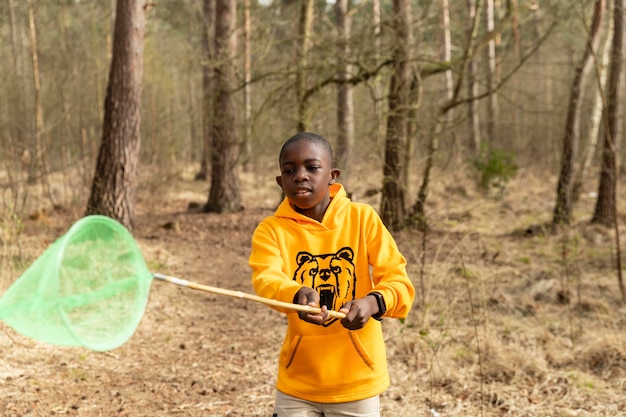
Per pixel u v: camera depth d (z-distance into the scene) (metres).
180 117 22.47
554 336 6.09
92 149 15.16
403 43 10.93
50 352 5.61
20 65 18.03
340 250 2.81
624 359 5.35
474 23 11.41
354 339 2.76
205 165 21.36
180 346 6.07
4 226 8.65
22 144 13.78
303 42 12.03
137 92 10.88
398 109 11.06
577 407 4.58
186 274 9.12
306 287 2.55
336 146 13.62
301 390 2.78
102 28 18.09
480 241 10.76
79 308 1.89
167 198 17.23
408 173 11.52
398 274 2.74
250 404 4.77
